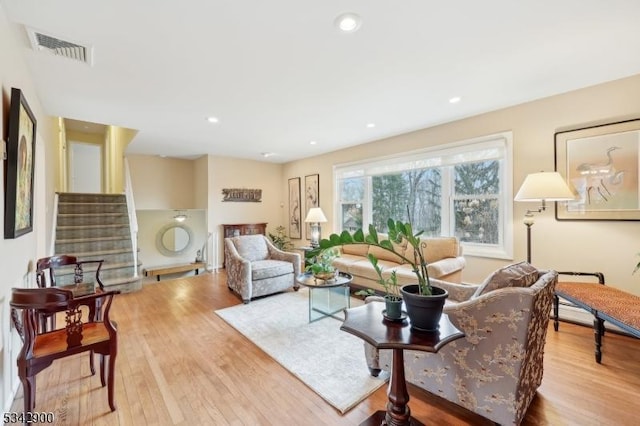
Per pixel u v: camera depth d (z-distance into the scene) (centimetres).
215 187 612
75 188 738
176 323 312
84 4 160
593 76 258
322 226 595
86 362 232
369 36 195
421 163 422
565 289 250
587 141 282
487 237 360
